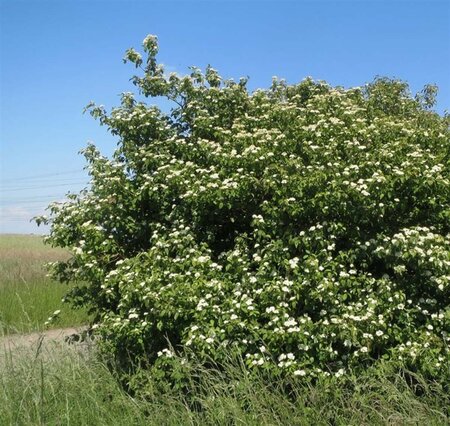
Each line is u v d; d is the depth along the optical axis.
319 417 4.97
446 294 6.07
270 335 5.20
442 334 5.65
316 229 5.68
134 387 5.64
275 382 5.22
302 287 5.48
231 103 7.47
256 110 7.32
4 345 6.82
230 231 6.75
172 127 7.49
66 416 5.32
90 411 5.46
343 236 5.96
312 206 5.65
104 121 7.28
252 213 6.36
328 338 5.32
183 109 7.54
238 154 6.34
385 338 5.34
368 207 5.64
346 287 5.63
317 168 5.78
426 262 5.58
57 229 6.77
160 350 5.98
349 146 6.17
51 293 13.50
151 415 5.30
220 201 5.92
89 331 6.93
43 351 7.04
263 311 5.56
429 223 6.38
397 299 5.55
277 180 5.78
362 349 5.23
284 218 5.91
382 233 5.89
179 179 6.23
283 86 8.56
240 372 5.20
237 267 5.78
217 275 5.82
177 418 5.20
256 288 5.68
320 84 8.39
